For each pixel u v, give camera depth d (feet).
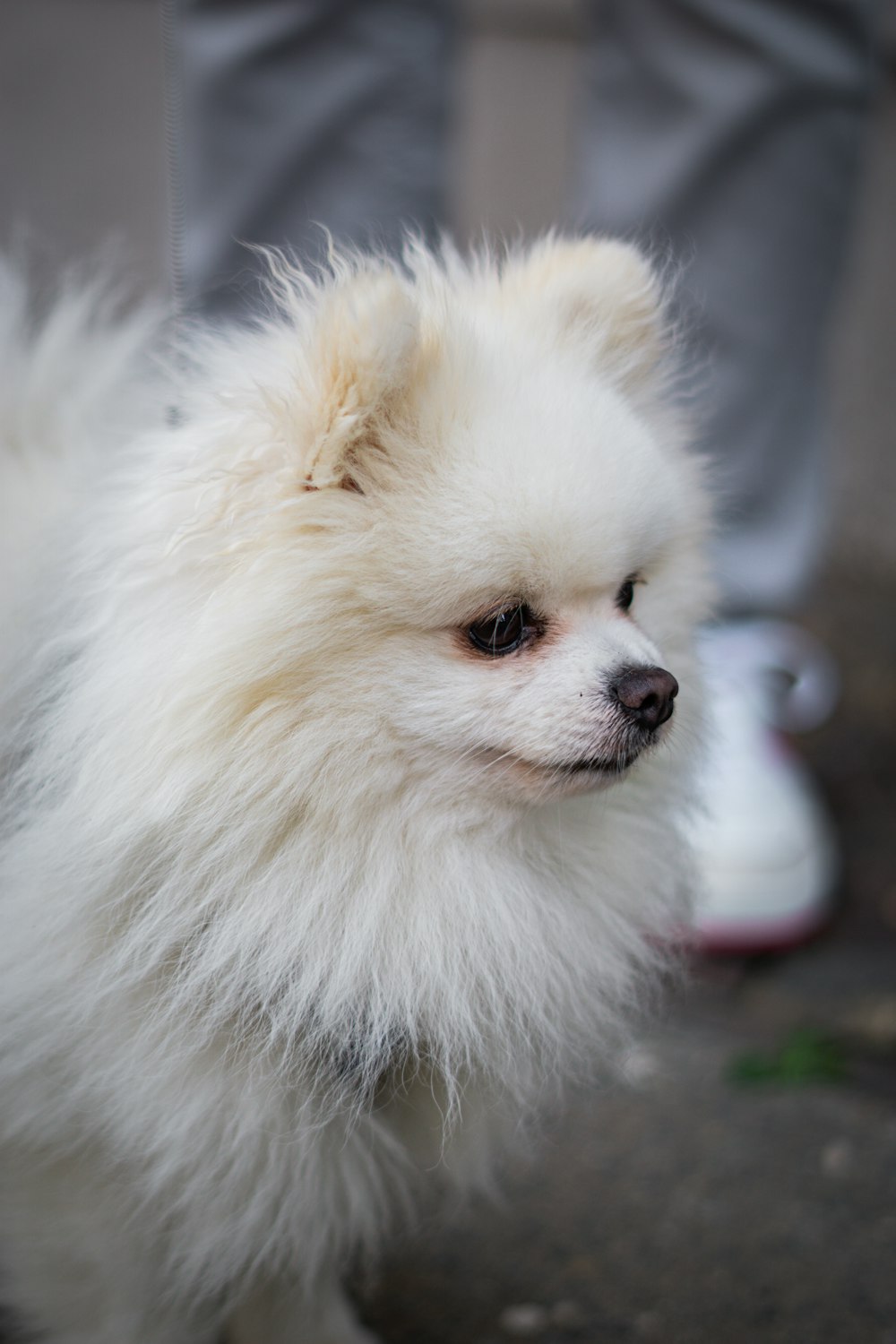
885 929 10.44
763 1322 6.87
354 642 5.51
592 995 6.50
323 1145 5.87
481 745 5.75
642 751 5.93
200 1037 5.49
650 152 10.02
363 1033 5.71
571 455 5.68
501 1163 7.39
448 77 9.76
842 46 9.61
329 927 5.63
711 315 10.25
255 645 5.30
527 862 6.28
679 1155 8.10
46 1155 5.90
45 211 19.40
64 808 5.39
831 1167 8.00
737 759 9.97
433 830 5.90
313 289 5.97
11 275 8.06
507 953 6.07
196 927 5.50
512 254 7.76
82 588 5.65
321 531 5.45
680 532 6.69
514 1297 7.07
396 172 9.56
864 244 23.00
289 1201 5.83
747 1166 8.00
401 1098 6.03
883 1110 8.50
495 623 5.75
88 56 27.22
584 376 6.33
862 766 12.44
